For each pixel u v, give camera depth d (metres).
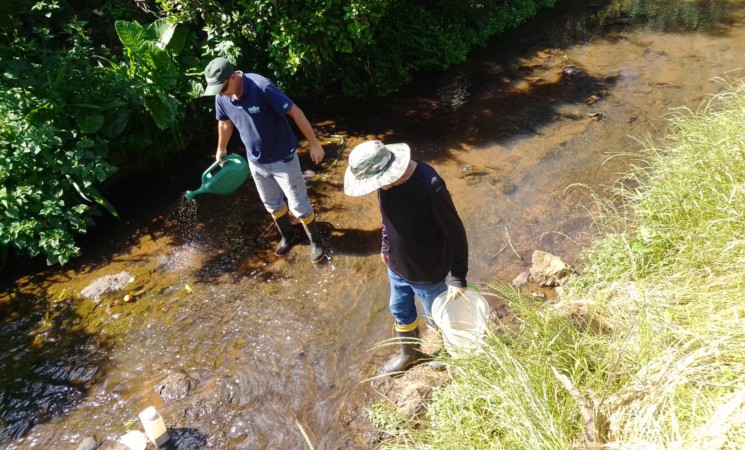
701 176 4.35
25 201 4.78
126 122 5.57
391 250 3.12
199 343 4.09
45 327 4.32
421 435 3.15
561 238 4.83
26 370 3.96
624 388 2.85
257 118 4.00
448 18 8.80
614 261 4.14
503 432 2.96
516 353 3.20
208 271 4.75
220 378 3.80
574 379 3.02
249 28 6.50
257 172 4.36
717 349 2.84
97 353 4.07
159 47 5.88
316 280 4.58
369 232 5.07
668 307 3.32
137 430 3.49
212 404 3.63
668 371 2.83
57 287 4.68
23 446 3.47
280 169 4.25
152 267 4.83
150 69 5.86
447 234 2.88
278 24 6.24
